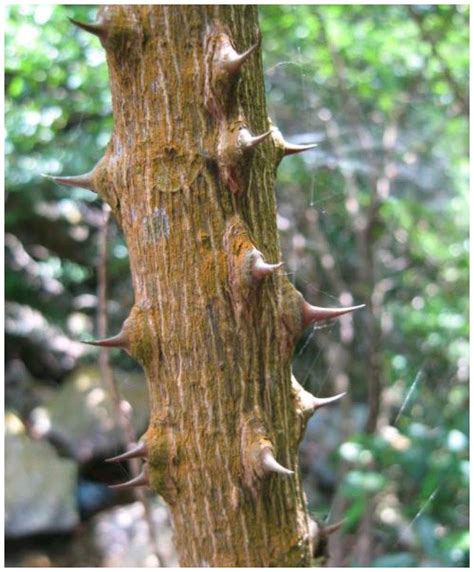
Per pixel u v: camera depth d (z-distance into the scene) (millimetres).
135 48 998
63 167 3850
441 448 2953
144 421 4516
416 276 4391
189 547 1048
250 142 955
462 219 4250
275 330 1031
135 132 1020
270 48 3438
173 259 1008
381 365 3643
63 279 5469
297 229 3646
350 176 3564
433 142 4086
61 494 4234
